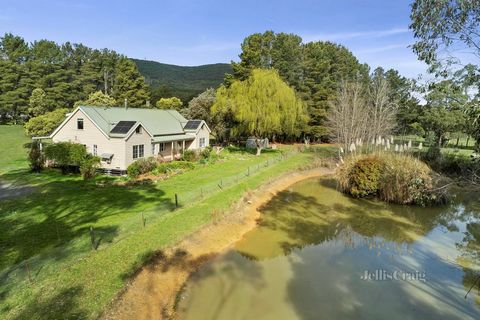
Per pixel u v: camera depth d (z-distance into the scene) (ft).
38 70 209.46
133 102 233.76
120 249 41.09
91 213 55.67
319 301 36.76
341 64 230.27
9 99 189.67
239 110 126.82
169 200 64.13
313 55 217.77
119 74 239.71
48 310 28.50
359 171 81.61
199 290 38.34
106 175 88.12
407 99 203.51
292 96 132.46
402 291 39.37
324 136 189.78
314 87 193.98
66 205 60.18
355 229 61.41
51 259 37.91
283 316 33.91
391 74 214.90
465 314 34.76
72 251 40.11
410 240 56.85
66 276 34.17
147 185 77.20
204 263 44.75
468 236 59.31
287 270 44.11
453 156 111.86
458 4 32.73
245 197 71.15
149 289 35.42
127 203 61.82
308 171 110.42
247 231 57.72
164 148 111.14
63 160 86.33
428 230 61.98
